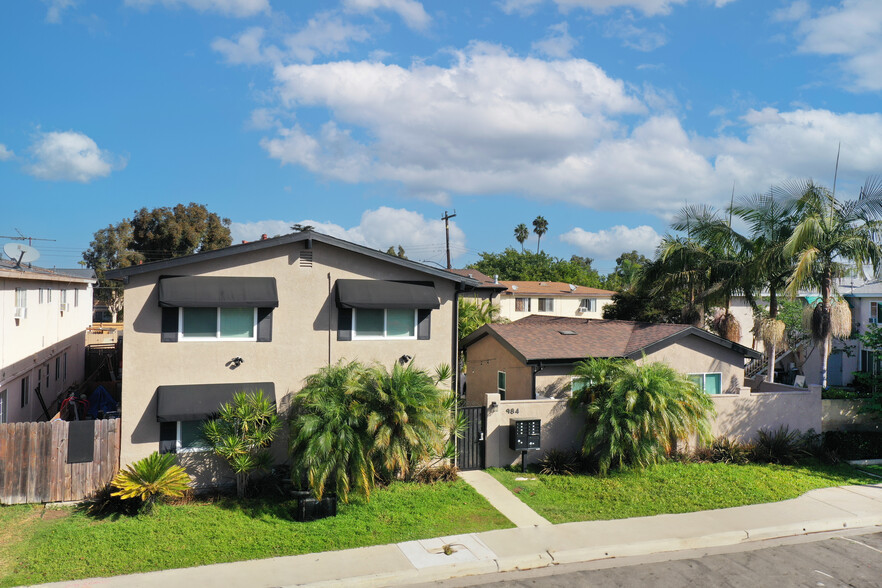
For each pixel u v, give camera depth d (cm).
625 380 1645
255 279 1533
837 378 3284
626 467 1691
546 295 4988
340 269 1614
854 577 1102
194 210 5975
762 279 2391
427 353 1686
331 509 1334
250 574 1059
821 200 2203
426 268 1662
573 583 1070
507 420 1738
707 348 2075
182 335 1493
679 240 2595
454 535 1251
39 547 1152
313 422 1342
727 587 1058
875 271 2133
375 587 1052
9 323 1866
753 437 1916
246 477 1438
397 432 1402
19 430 1373
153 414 1459
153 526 1262
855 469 1817
